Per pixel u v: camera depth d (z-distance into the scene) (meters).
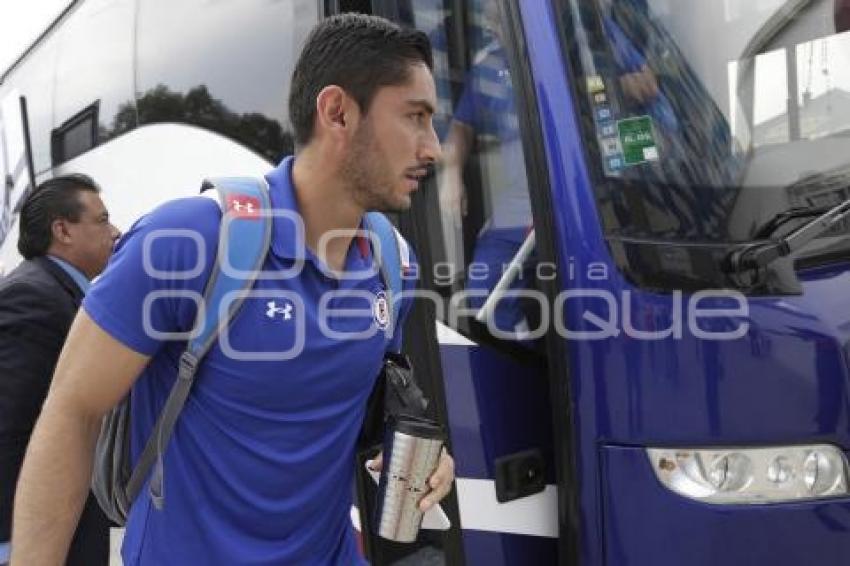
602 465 1.91
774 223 2.06
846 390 1.99
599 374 1.90
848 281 2.08
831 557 1.95
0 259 4.97
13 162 4.69
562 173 1.95
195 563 1.26
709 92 2.15
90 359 1.19
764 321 1.94
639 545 1.89
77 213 2.65
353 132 1.24
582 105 1.99
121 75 3.45
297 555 1.33
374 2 2.18
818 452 1.96
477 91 2.15
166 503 1.27
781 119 2.21
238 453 1.25
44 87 4.27
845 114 2.30
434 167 2.16
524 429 2.12
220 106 2.83
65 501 1.23
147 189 3.16
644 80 2.08
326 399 1.29
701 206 2.03
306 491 1.31
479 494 2.07
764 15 2.26
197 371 1.23
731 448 1.91
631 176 2.00
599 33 2.06
